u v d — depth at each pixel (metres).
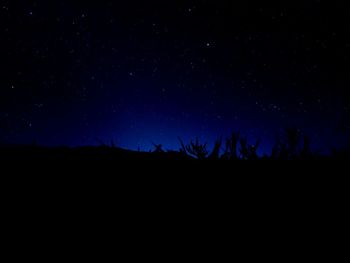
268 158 3.74
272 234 1.96
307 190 2.66
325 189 2.68
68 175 3.35
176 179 3.17
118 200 2.63
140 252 1.76
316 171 3.16
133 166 3.71
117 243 1.88
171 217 2.28
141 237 1.96
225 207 2.41
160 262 1.65
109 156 4.29
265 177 3.03
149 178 3.22
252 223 2.13
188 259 1.68
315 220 2.13
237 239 1.91
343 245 1.81
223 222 2.16
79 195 2.75
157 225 2.14
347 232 1.96
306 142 3.72
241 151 3.82
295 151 3.72
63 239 1.93
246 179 3.02
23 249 1.79
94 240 1.92
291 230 2.01
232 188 2.78
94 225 2.15
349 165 3.31
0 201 2.56
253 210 2.34
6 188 2.89
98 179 3.22
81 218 2.26
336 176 2.99
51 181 3.14
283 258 1.68
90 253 1.75
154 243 1.88
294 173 3.14
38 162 3.82
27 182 3.09
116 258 1.69
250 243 1.86
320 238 1.89
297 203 2.43
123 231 2.05
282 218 2.18
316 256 1.70
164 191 2.83
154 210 2.41
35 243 1.87
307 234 1.95
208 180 3.06
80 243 1.88
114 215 2.32
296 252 1.74
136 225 2.15
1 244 1.85
